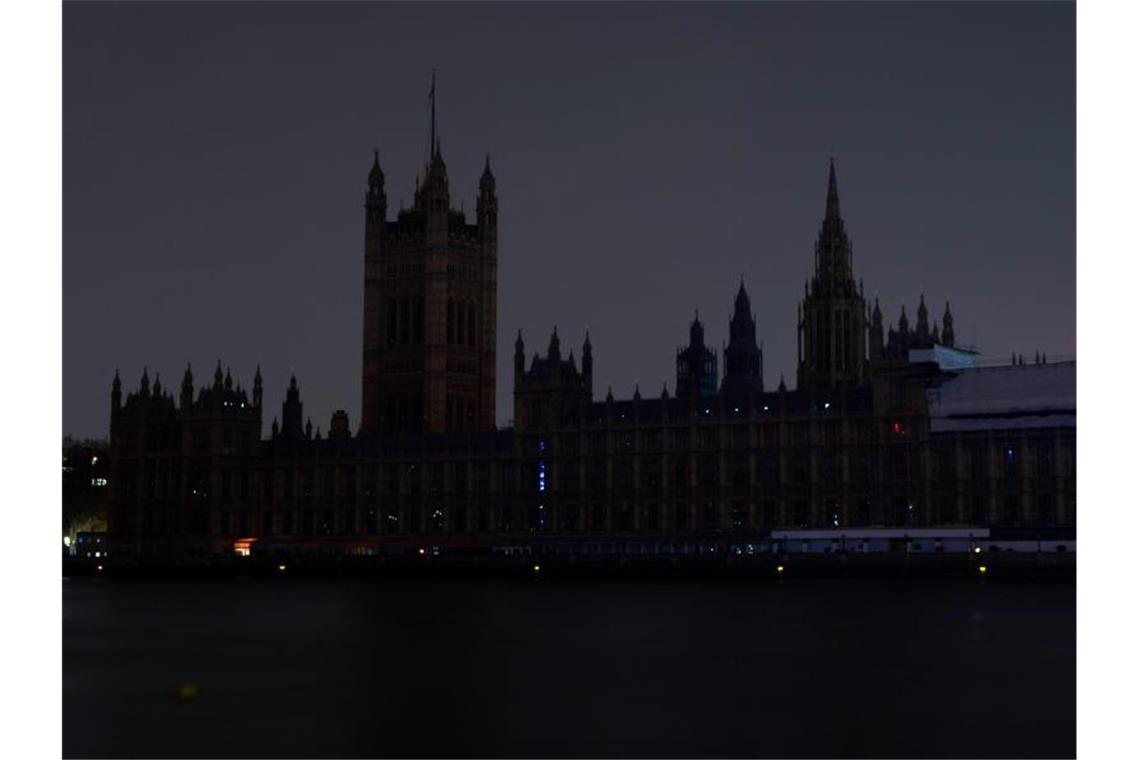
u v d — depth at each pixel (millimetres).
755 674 110750
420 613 177250
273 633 149250
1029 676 108562
